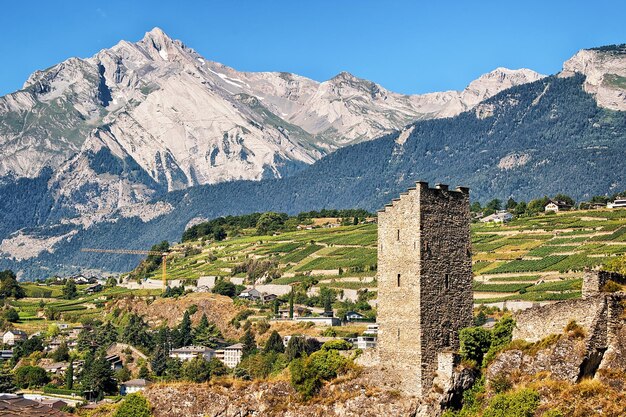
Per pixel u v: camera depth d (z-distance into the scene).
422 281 116.38
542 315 109.06
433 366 115.56
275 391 130.50
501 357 110.44
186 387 139.88
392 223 120.38
